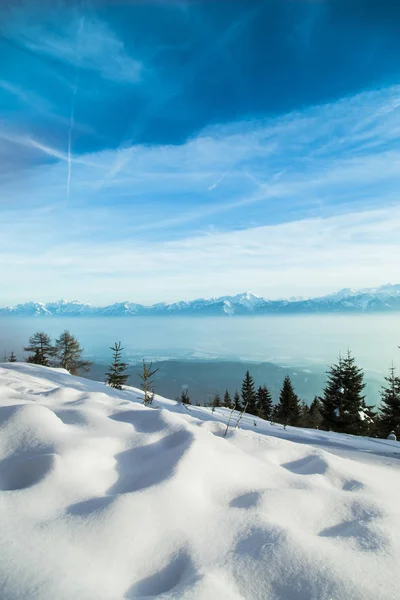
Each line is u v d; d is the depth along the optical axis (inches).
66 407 119.4
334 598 45.7
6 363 351.6
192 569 50.4
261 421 448.1
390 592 46.9
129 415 117.2
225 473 82.8
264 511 68.6
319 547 55.9
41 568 44.8
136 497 63.7
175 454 84.4
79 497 64.4
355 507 73.4
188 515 63.7
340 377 1144.2
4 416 93.8
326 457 105.9
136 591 46.9
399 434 1102.4
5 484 69.8
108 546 52.4
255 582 48.7
